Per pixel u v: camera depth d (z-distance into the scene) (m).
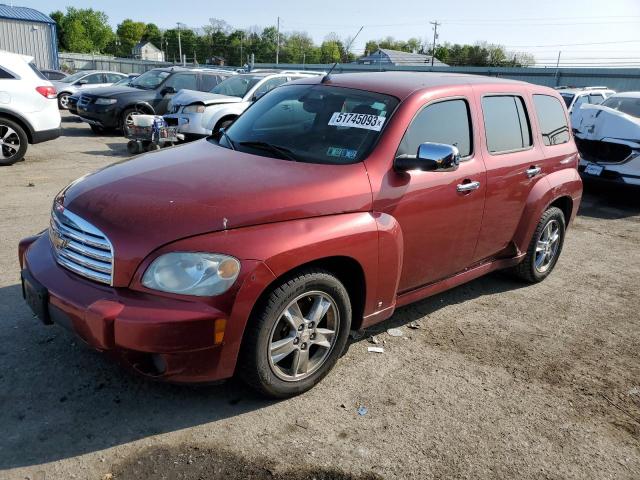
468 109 4.20
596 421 3.28
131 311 2.63
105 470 2.57
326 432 2.96
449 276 4.30
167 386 3.24
